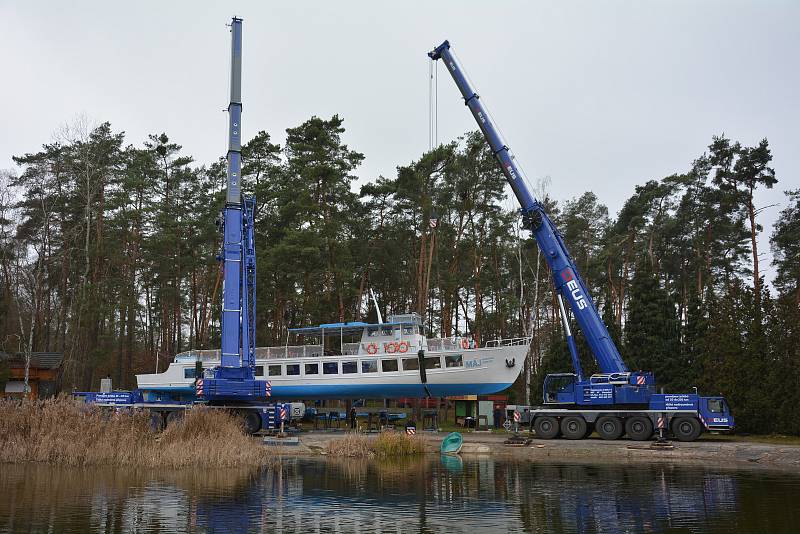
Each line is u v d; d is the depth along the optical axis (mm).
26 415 28188
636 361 46250
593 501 17922
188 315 71562
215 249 63812
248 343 36781
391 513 16359
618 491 19516
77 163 58062
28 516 15797
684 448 29766
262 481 21781
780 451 27938
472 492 19453
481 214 61312
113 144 62438
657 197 63875
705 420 31484
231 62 38312
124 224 59375
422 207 55719
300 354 43031
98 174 59469
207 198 63344
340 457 29141
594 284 67750
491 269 63750
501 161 36688
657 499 18125
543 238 35531
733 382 37125
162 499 18234
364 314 66625
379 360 41188
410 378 40594
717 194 56344
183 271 62844
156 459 25688
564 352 48656
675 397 32031
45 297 63688
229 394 35094
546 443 32094
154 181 62156
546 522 15188
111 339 60406
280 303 59438
